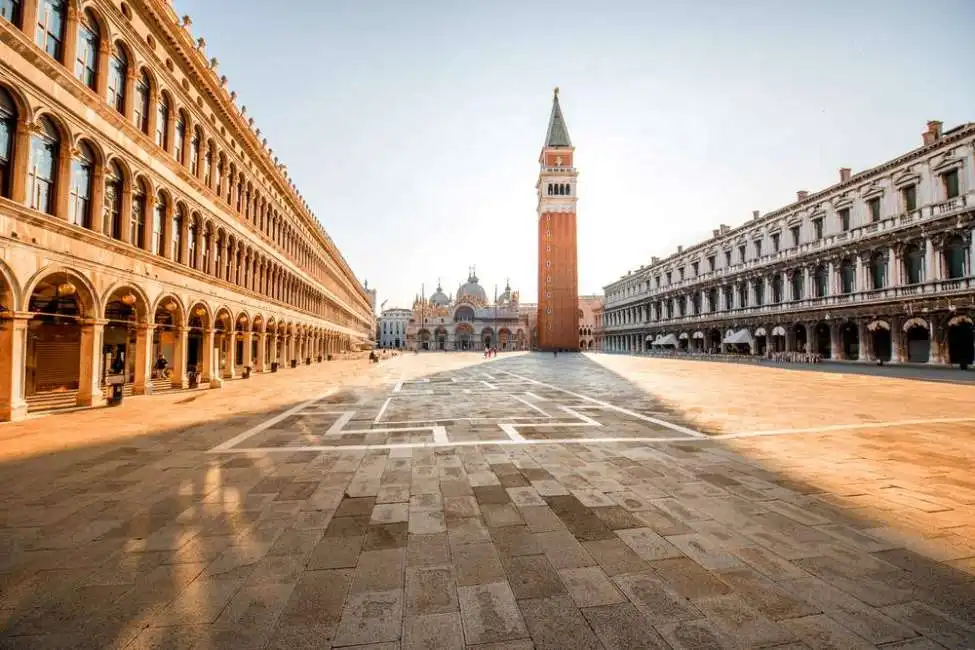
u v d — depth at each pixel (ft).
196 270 74.23
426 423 42.45
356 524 19.10
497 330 473.67
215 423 42.27
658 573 15.12
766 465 27.89
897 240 130.62
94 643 11.49
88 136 49.88
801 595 13.80
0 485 23.80
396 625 12.39
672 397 62.13
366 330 407.85
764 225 187.32
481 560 16.01
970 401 56.03
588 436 36.52
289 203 136.87
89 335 51.42
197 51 73.05
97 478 25.17
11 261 40.70
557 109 364.58
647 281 294.87
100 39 53.01
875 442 34.09
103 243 52.19
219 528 18.58
